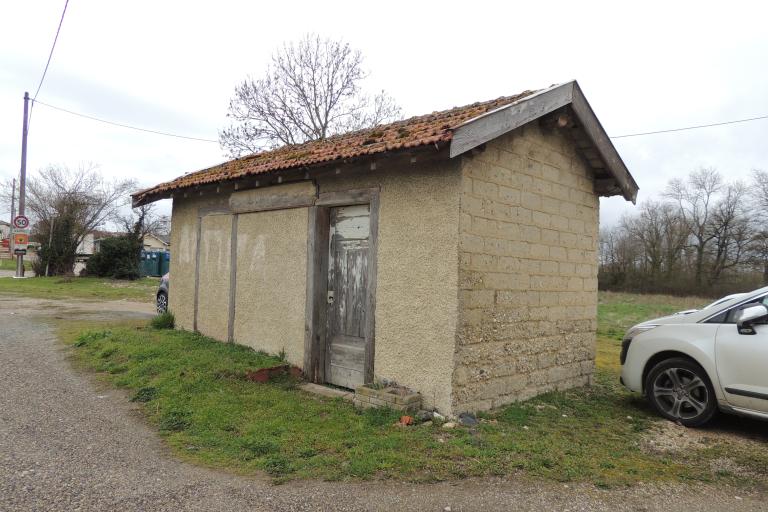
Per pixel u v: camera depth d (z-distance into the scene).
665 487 3.71
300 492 3.40
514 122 5.13
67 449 4.03
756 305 4.89
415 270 5.21
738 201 33.06
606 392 6.54
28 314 11.92
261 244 7.32
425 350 5.07
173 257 9.49
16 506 3.05
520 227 5.67
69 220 27.16
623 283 36.06
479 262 5.11
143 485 3.44
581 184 6.71
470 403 5.02
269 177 6.68
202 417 4.78
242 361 6.61
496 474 3.76
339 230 6.30
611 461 4.13
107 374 6.36
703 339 5.07
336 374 6.22
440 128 4.85
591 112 6.23
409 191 5.32
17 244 23.59
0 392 5.49
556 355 6.22
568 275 6.45
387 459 3.90
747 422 5.29
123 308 14.51
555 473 3.82
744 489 3.73
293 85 21.78
